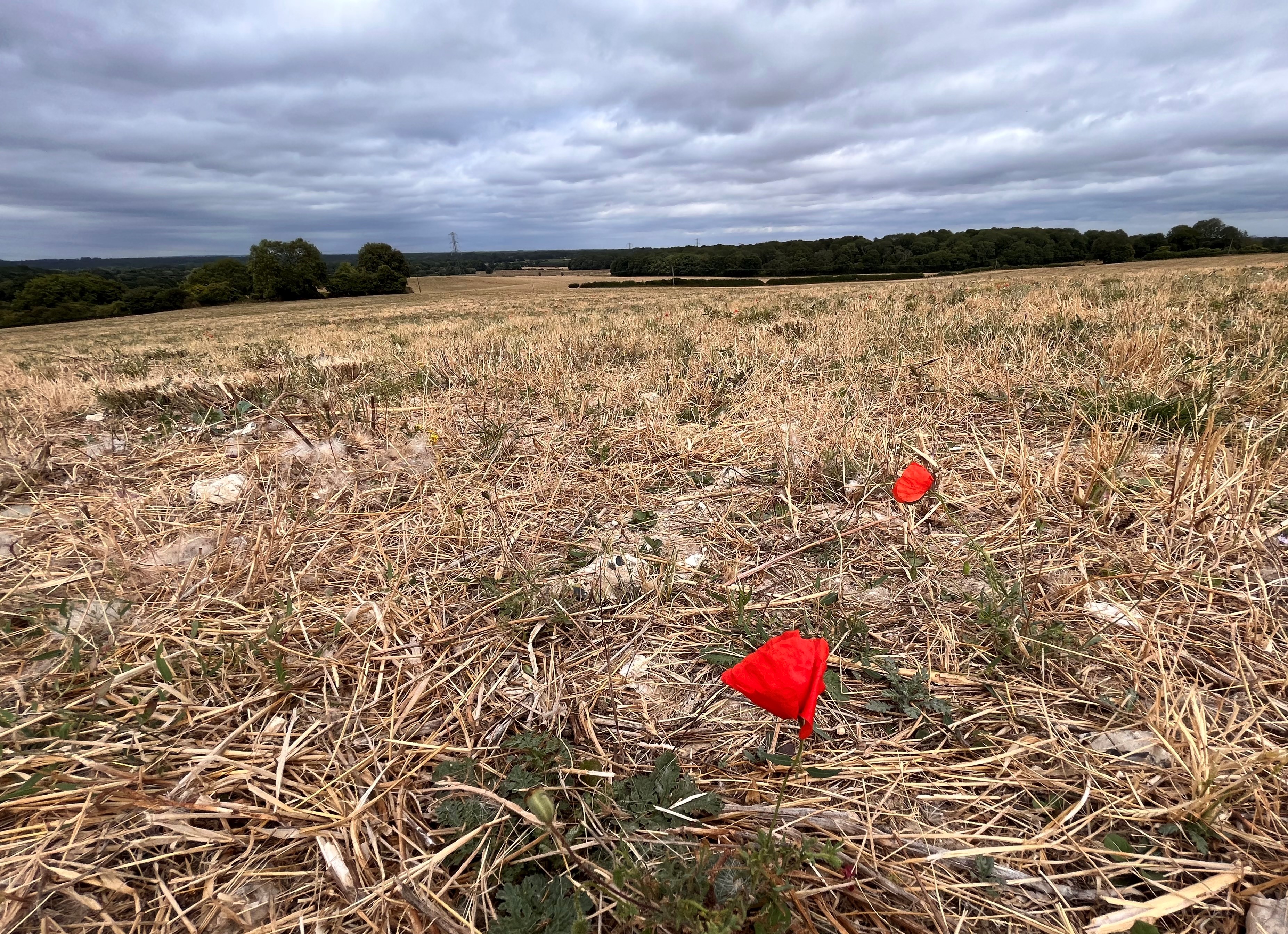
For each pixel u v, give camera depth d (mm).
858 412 3598
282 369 6492
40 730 1593
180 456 3760
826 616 1995
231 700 1747
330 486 3197
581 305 27844
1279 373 3492
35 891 1208
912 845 1270
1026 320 6191
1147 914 1120
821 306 11820
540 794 1140
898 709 1640
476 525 2762
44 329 46281
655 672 1833
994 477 2742
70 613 2076
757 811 1336
